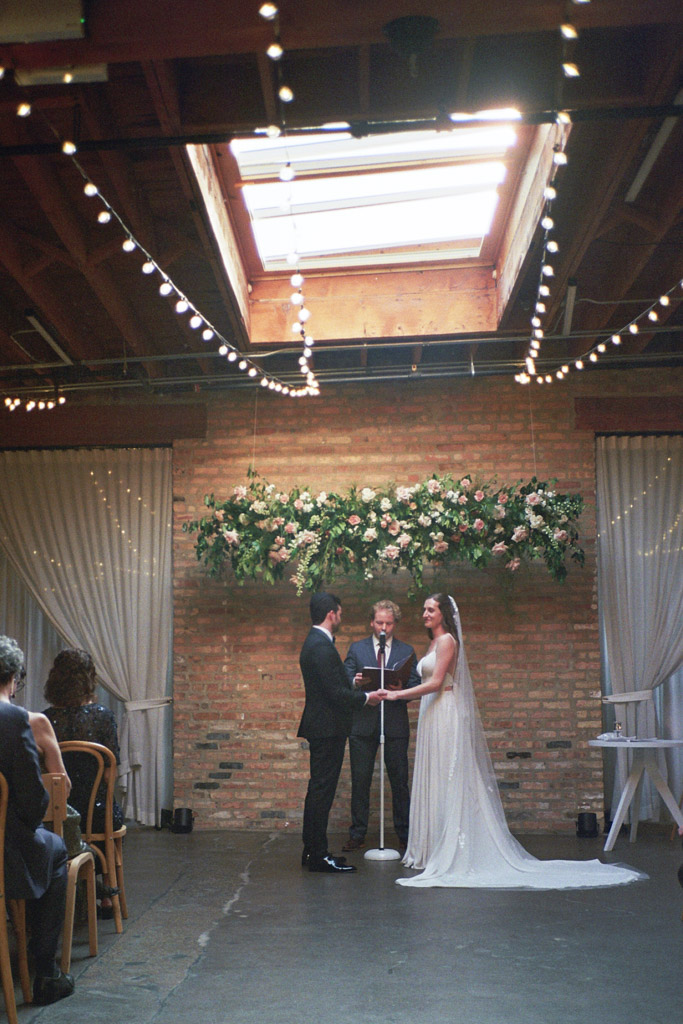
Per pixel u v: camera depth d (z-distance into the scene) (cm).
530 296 721
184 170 518
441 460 841
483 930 460
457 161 598
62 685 485
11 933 451
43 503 873
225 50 401
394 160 592
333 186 619
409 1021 338
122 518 869
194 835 785
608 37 477
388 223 679
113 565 865
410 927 466
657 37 449
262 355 770
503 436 842
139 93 502
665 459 847
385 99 486
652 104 468
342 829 799
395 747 721
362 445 848
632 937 445
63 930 394
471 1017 341
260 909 509
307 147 569
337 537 784
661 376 848
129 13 390
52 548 868
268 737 817
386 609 714
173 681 834
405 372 842
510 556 782
